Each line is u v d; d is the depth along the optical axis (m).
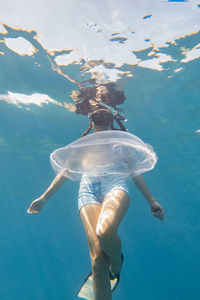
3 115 13.83
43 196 3.18
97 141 2.70
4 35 7.84
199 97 10.91
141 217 32.81
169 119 12.99
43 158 19.97
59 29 7.14
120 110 11.61
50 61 8.66
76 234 55.25
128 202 2.86
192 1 6.11
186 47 7.83
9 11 6.75
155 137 15.11
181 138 14.86
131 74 8.98
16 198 32.41
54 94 10.95
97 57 8.05
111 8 6.29
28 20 6.97
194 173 19.17
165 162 18.09
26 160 20.75
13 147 18.42
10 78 10.39
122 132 2.76
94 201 2.96
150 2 6.14
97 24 6.83
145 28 6.93
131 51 7.84
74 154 2.80
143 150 2.86
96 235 2.58
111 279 3.00
